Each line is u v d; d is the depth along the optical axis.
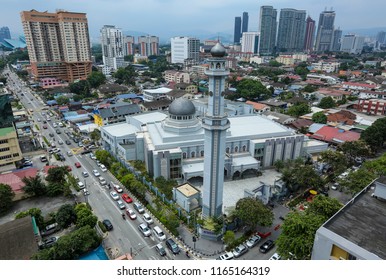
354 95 189.50
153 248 57.22
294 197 75.88
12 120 102.81
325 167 90.00
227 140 89.75
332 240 35.38
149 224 64.12
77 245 51.00
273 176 88.12
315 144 101.94
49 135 124.50
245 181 84.81
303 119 132.88
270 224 58.19
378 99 155.25
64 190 72.19
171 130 87.94
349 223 38.69
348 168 91.88
